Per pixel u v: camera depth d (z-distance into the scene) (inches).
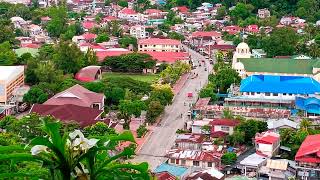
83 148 515.8
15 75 5428.2
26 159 506.6
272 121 4379.9
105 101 5275.6
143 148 3946.9
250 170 3422.7
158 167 3405.5
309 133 4035.4
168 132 4355.3
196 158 3486.7
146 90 5418.3
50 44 7711.6
